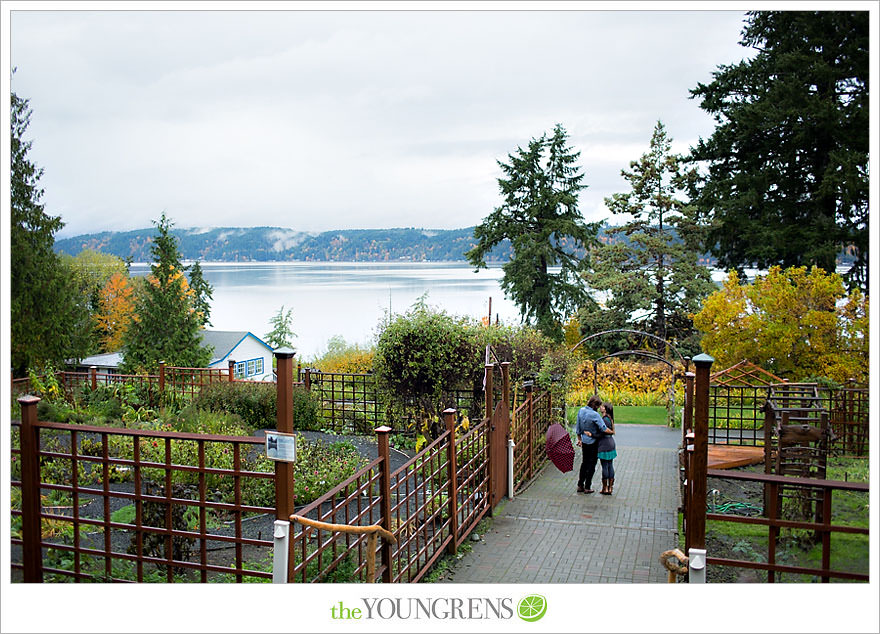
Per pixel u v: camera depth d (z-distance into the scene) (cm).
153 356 2403
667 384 2020
